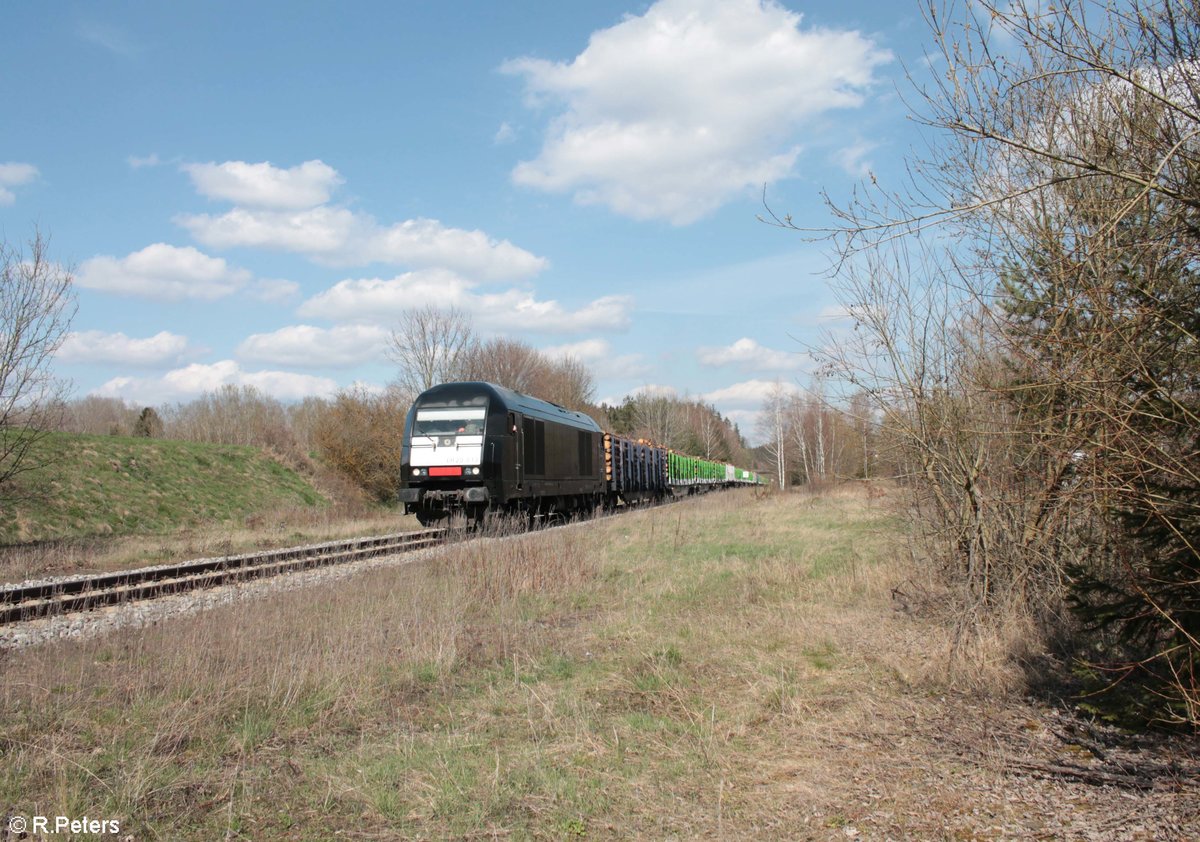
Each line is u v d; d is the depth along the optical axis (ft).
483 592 37.01
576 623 32.01
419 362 143.43
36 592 37.55
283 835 13.97
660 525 74.13
